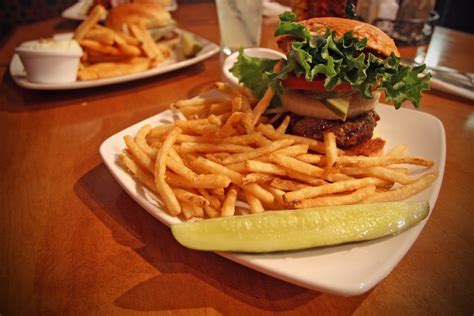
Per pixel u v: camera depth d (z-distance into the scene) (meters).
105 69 0.47
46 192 0.30
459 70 0.55
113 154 0.31
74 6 0.80
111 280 0.23
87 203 0.29
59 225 0.27
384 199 0.26
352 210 0.23
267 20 0.78
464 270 0.24
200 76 0.52
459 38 0.70
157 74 0.50
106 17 0.61
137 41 0.49
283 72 0.30
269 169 0.27
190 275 0.23
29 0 0.91
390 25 0.60
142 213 0.28
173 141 0.29
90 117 0.41
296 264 0.21
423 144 0.34
